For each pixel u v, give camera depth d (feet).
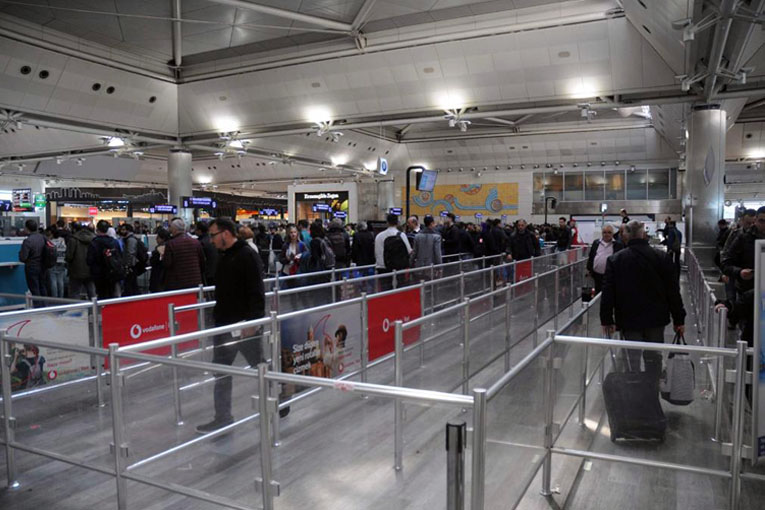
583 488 12.77
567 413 13.46
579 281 42.86
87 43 58.95
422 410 8.95
